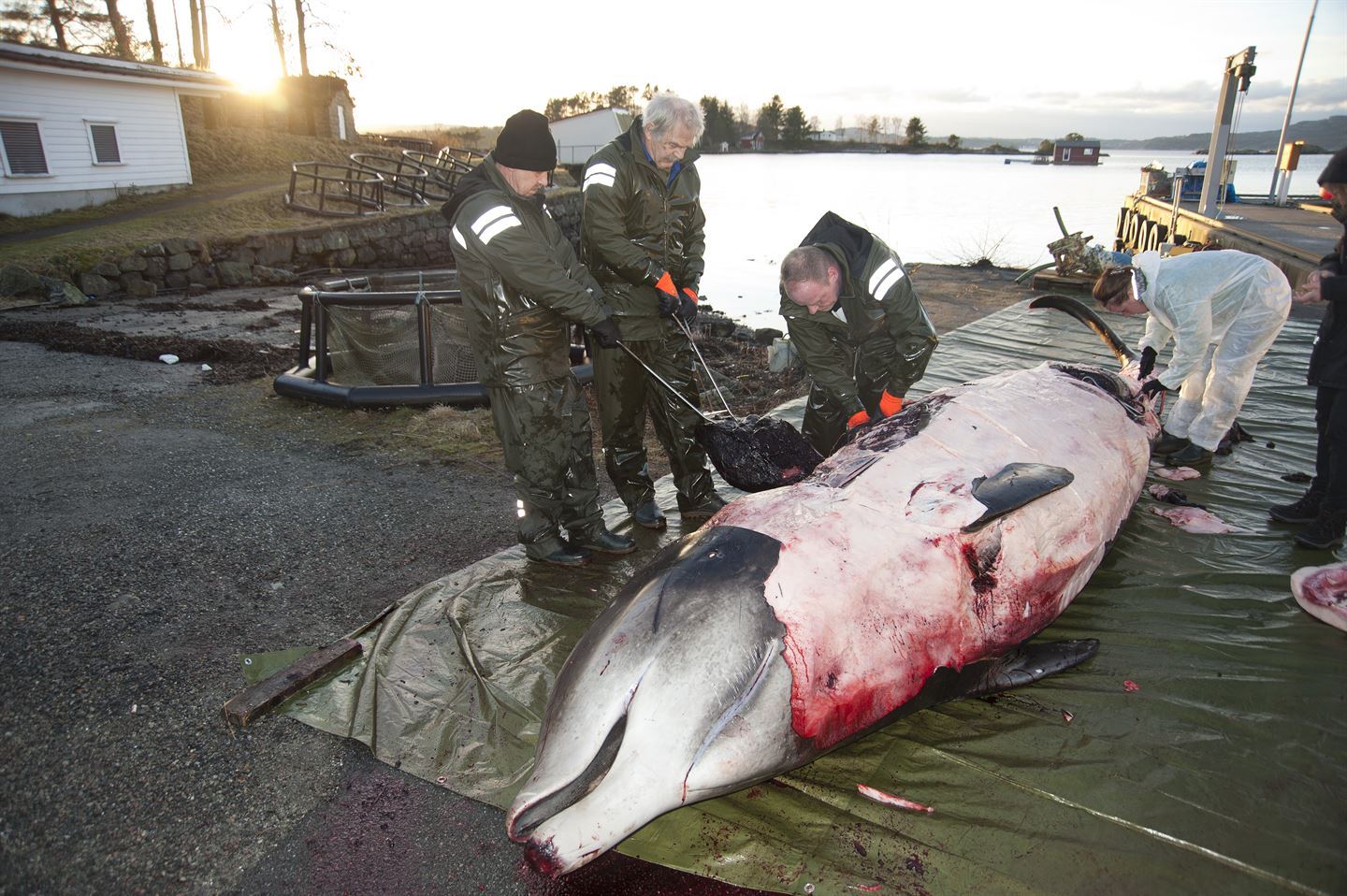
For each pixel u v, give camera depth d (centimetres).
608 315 367
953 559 274
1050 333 817
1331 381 376
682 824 248
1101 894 221
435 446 571
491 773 266
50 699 306
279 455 559
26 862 236
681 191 400
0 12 2989
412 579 398
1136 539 408
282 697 301
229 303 1256
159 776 269
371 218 1828
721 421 373
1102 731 281
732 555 252
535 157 341
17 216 1680
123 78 1850
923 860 233
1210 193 1430
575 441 396
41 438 589
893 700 255
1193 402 493
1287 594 357
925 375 681
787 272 372
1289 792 253
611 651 231
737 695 225
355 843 243
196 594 381
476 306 360
